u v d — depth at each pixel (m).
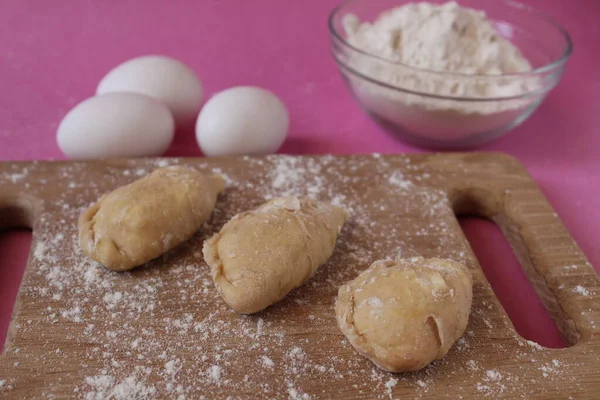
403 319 0.26
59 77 0.44
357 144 0.40
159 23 0.50
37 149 0.38
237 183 0.34
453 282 0.27
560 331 0.30
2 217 0.33
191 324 0.28
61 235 0.31
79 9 0.51
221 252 0.29
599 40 0.49
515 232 0.33
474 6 0.44
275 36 0.50
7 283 0.31
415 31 0.38
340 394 0.26
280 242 0.28
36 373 0.26
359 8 0.43
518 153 0.40
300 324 0.28
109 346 0.27
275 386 0.26
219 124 0.36
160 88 0.38
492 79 0.34
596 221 0.35
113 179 0.34
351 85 0.38
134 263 0.29
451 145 0.39
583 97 0.44
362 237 0.32
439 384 0.26
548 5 0.53
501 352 0.27
